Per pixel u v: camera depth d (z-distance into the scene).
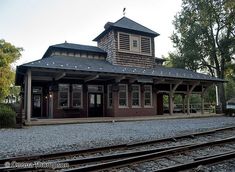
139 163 5.87
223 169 5.47
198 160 5.64
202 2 29.98
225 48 30.61
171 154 6.71
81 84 19.31
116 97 19.17
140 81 18.59
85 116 19.20
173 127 12.77
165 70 22.58
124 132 10.84
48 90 19.14
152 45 22.98
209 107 35.00
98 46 23.66
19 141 8.52
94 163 5.84
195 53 30.97
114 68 18.56
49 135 9.90
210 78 22.50
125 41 21.50
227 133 10.80
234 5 18.78
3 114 12.67
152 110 21.02
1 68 31.83
